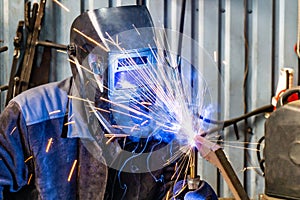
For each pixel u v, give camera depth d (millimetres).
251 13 2932
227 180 1808
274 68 2955
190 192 1917
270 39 2939
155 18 2807
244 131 2941
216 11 2877
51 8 2729
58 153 2002
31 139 1974
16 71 2660
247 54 2934
